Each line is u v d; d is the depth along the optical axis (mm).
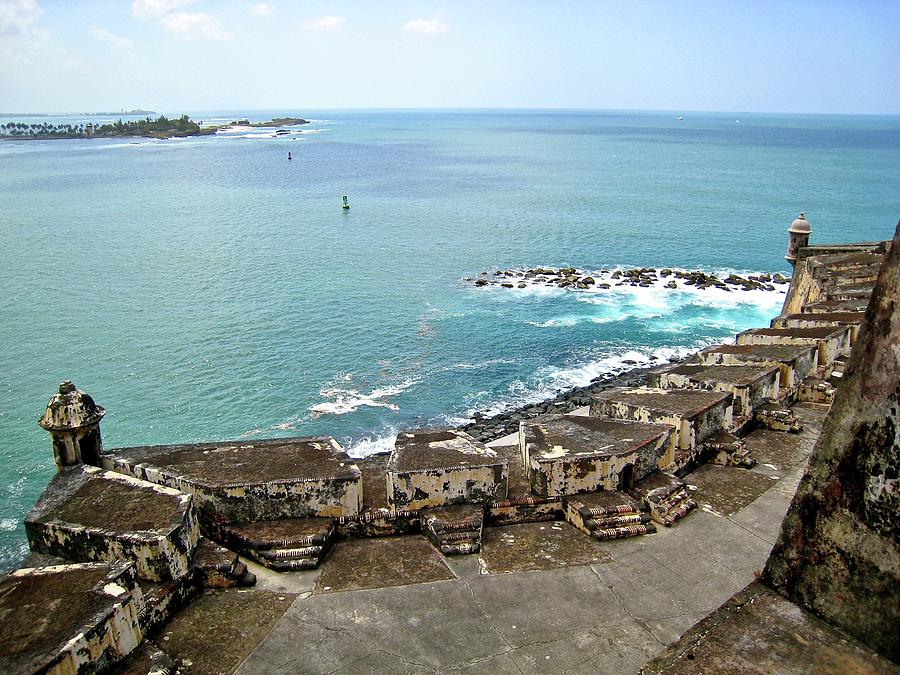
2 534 19375
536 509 9273
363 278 46688
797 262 27766
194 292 42000
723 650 3727
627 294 44000
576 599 7590
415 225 67688
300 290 43156
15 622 5750
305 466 8922
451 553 8375
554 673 6500
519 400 28688
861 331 3801
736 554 8500
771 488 10297
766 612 3951
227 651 6750
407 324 37438
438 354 33344
